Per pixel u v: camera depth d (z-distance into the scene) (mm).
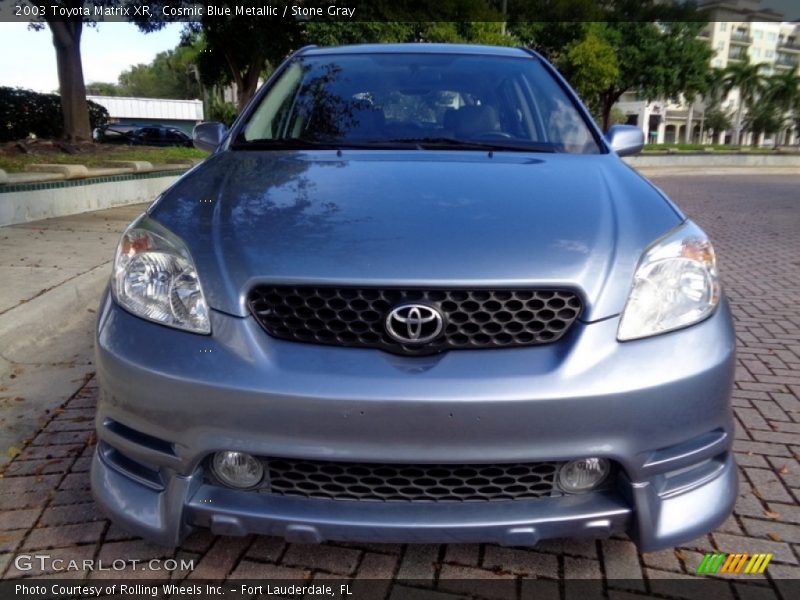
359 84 3201
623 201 2135
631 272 1823
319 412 1657
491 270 1754
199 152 13070
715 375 1787
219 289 1798
